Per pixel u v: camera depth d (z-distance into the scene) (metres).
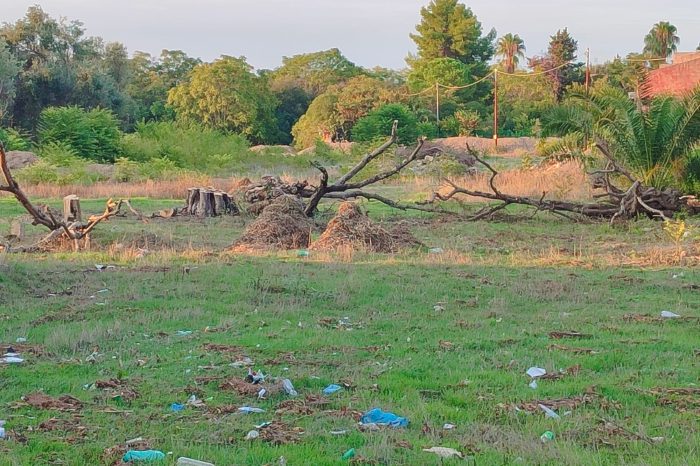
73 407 6.57
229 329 9.30
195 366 7.76
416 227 19.69
